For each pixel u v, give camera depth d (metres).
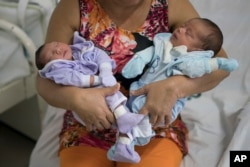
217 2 1.85
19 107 2.02
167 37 1.18
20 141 2.12
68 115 1.31
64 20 1.24
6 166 1.96
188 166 1.21
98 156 1.17
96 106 1.04
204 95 1.51
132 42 1.21
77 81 1.07
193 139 1.30
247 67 1.60
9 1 1.75
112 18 1.23
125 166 1.13
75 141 1.21
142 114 1.05
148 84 1.10
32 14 1.69
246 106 1.31
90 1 1.23
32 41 1.66
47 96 1.13
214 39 1.12
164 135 1.22
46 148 1.35
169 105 1.07
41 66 1.11
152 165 1.12
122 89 1.20
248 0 1.84
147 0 1.23
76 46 1.16
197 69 1.07
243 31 1.75
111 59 1.16
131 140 1.05
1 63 1.57
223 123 1.35
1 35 1.62
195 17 1.25
